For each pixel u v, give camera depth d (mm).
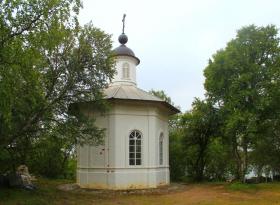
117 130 27797
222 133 35281
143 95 29734
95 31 24188
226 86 32406
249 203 21156
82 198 22625
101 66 24266
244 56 31281
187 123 37031
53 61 22750
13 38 15625
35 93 19703
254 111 30500
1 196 20594
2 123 19656
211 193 25984
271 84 30938
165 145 32281
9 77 15539
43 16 16453
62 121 23141
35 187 24547
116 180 27250
